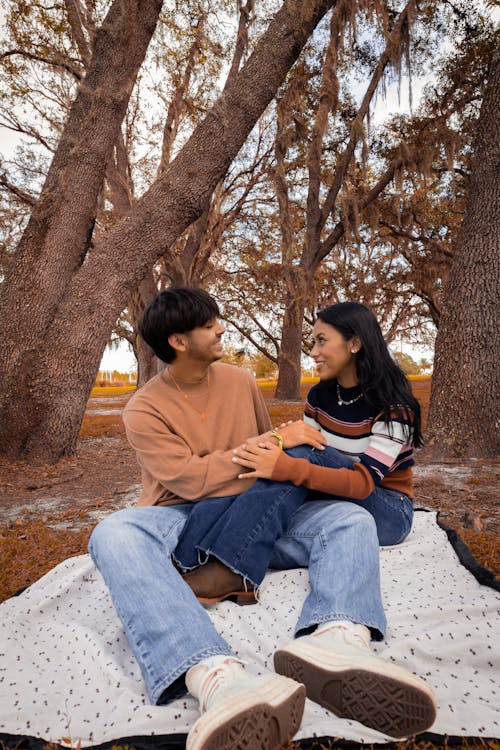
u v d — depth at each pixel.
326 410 2.61
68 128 8.96
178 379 2.43
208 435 2.36
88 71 9.01
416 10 11.93
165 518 2.07
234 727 1.25
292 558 2.31
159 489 2.34
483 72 14.63
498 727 1.49
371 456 2.30
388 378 2.37
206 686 1.48
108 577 1.79
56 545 3.79
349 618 1.76
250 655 1.85
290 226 16.84
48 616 2.30
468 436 7.41
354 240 16.31
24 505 5.63
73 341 8.20
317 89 16.58
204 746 1.23
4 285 8.38
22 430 7.97
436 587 2.32
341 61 14.23
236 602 2.17
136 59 9.02
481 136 7.83
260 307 24.94
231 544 2.06
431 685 1.67
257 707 1.27
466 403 7.48
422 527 3.06
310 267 17.28
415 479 5.98
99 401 28.59
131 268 8.55
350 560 1.91
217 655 1.58
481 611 2.11
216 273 21.80
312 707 1.61
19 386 7.95
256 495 2.10
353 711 1.49
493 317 7.44
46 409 8.08
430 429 7.82
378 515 2.52
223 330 2.37
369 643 1.76
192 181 8.75
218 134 8.85
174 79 16.27
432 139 14.14
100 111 8.67
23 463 7.82
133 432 2.32
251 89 9.03
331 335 2.42
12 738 1.50
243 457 2.18
